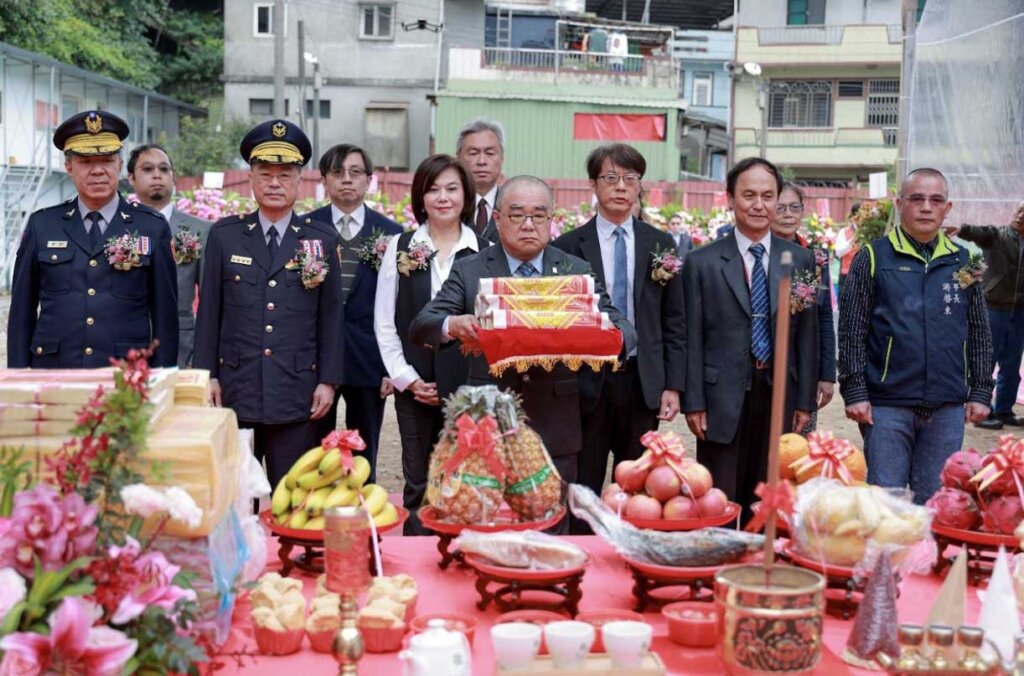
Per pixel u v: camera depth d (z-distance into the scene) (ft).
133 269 14.17
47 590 5.40
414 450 15.08
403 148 97.66
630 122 93.97
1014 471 8.56
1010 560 8.13
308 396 13.88
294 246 13.91
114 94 94.12
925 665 6.34
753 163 14.12
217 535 6.91
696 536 7.68
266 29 98.27
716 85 123.95
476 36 102.47
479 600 7.95
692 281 14.28
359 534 6.33
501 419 8.70
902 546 7.57
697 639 7.09
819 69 103.76
